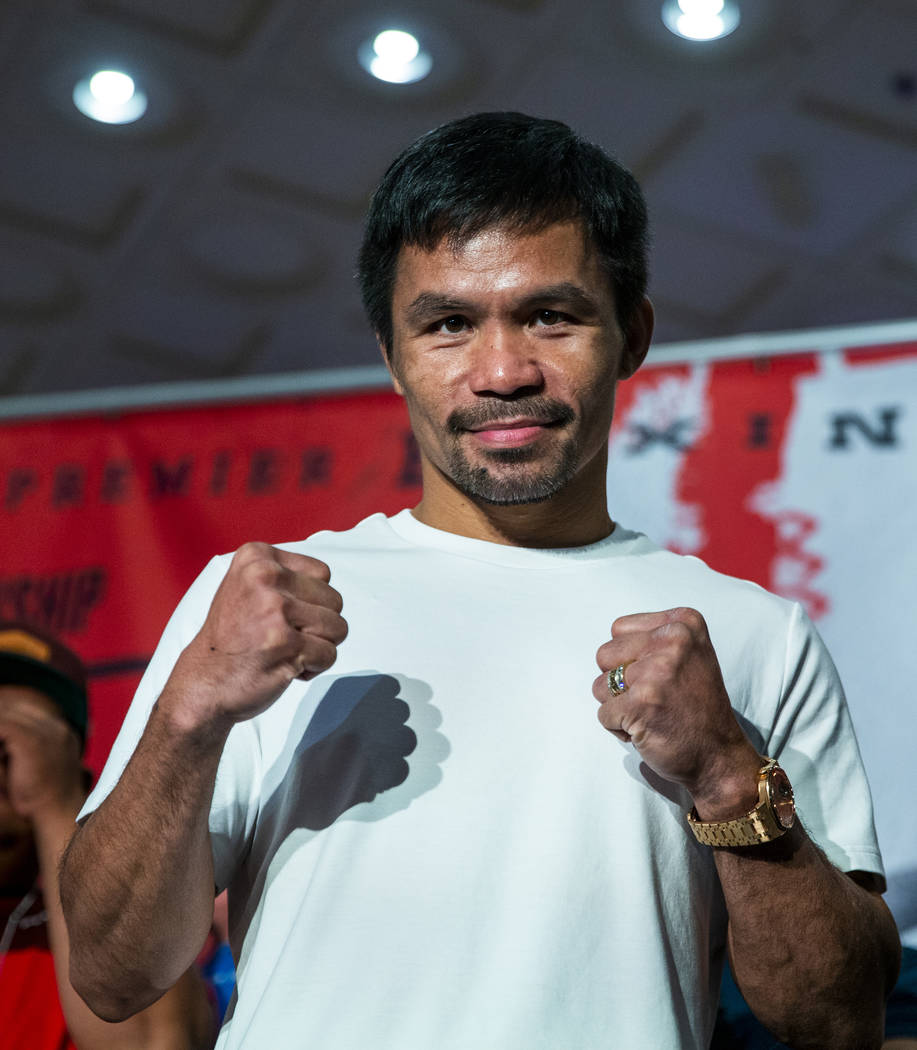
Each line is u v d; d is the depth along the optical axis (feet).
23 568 10.99
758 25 9.62
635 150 10.69
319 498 10.86
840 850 4.18
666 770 3.69
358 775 3.85
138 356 12.80
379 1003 3.53
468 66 10.12
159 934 3.69
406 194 4.29
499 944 3.60
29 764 6.33
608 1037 3.53
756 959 3.81
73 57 10.12
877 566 9.68
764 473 10.06
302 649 3.54
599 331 4.21
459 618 4.16
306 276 11.85
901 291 11.62
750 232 11.22
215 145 10.78
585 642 4.11
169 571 10.85
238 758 4.00
